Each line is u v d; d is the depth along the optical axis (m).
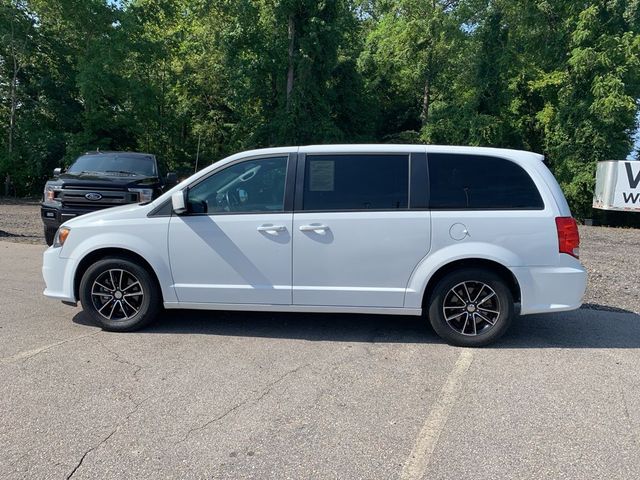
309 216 5.13
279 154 5.30
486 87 25.50
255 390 4.08
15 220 15.30
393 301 5.14
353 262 5.11
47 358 4.63
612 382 4.37
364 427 3.54
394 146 5.27
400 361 4.76
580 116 24.09
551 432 3.52
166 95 30.08
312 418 3.65
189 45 28.44
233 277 5.24
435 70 29.06
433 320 5.18
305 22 24.91
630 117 24.70
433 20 26.91
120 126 27.14
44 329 5.42
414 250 5.06
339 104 29.02
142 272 5.33
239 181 5.31
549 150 26.06
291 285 5.19
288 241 5.14
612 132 23.97
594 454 3.26
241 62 25.11
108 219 5.38
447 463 3.13
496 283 5.07
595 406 3.91
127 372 4.36
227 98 28.11
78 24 25.56
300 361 4.71
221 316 6.04
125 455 3.15
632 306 7.00
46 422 3.52
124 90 25.94
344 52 29.27
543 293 5.02
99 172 10.15
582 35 23.56
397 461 3.14
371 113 31.03
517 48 26.88
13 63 25.77
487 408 3.86
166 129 29.98
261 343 5.17
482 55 25.91
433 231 5.04
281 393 4.04
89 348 4.91
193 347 5.01
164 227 5.26
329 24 24.72
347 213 5.11
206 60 28.03
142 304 5.38
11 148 25.55
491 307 5.15
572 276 5.01
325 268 5.14
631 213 23.55
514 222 5.01
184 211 5.21
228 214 5.24
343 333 5.54
